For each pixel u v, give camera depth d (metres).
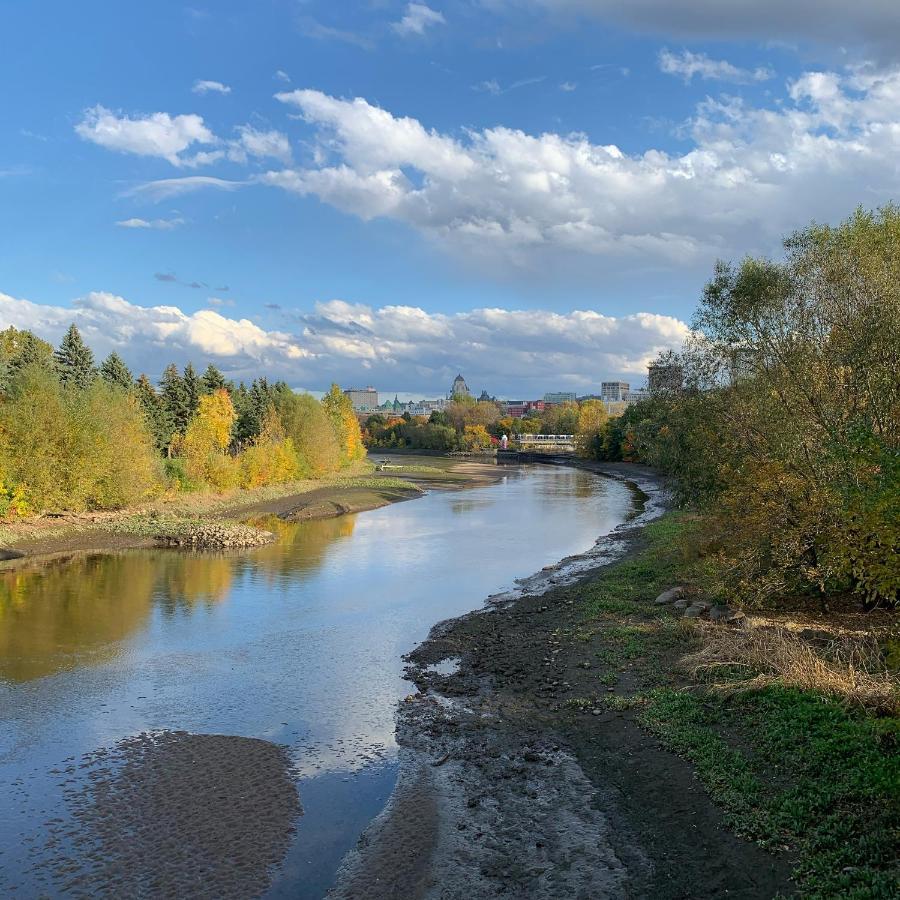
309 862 9.99
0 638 20.50
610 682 15.83
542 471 107.00
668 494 62.72
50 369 60.59
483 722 14.49
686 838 9.80
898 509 9.94
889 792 9.45
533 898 9.02
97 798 11.68
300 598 25.75
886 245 19.50
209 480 59.25
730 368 23.17
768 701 12.94
